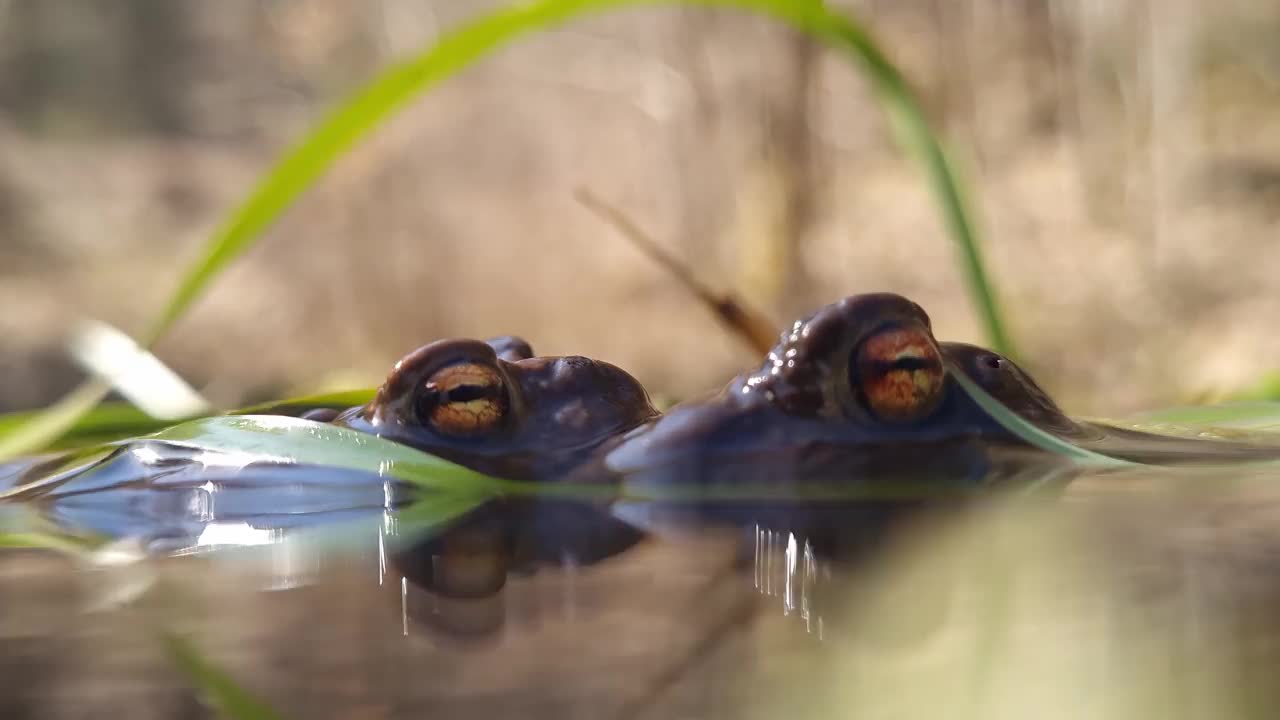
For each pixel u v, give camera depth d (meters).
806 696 0.28
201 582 0.36
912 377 0.40
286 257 1.67
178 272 1.89
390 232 1.62
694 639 0.33
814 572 0.35
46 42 2.60
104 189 2.18
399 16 1.64
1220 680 0.28
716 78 1.34
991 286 0.51
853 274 1.31
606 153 1.54
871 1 1.31
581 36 1.56
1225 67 1.45
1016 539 0.36
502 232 1.60
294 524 0.39
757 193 1.28
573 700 0.28
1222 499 0.38
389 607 0.34
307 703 0.28
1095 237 1.31
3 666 0.32
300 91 2.21
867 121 1.43
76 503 0.41
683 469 0.40
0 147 2.31
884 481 0.39
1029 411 0.41
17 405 1.48
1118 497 0.38
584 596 0.35
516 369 0.41
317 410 0.42
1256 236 1.28
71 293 1.82
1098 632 0.33
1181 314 1.23
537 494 0.39
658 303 1.46
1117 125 1.33
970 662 0.30
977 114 1.36
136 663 0.32
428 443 0.40
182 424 0.41
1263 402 0.46
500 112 1.62
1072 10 1.33
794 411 0.40
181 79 2.47
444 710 0.27
